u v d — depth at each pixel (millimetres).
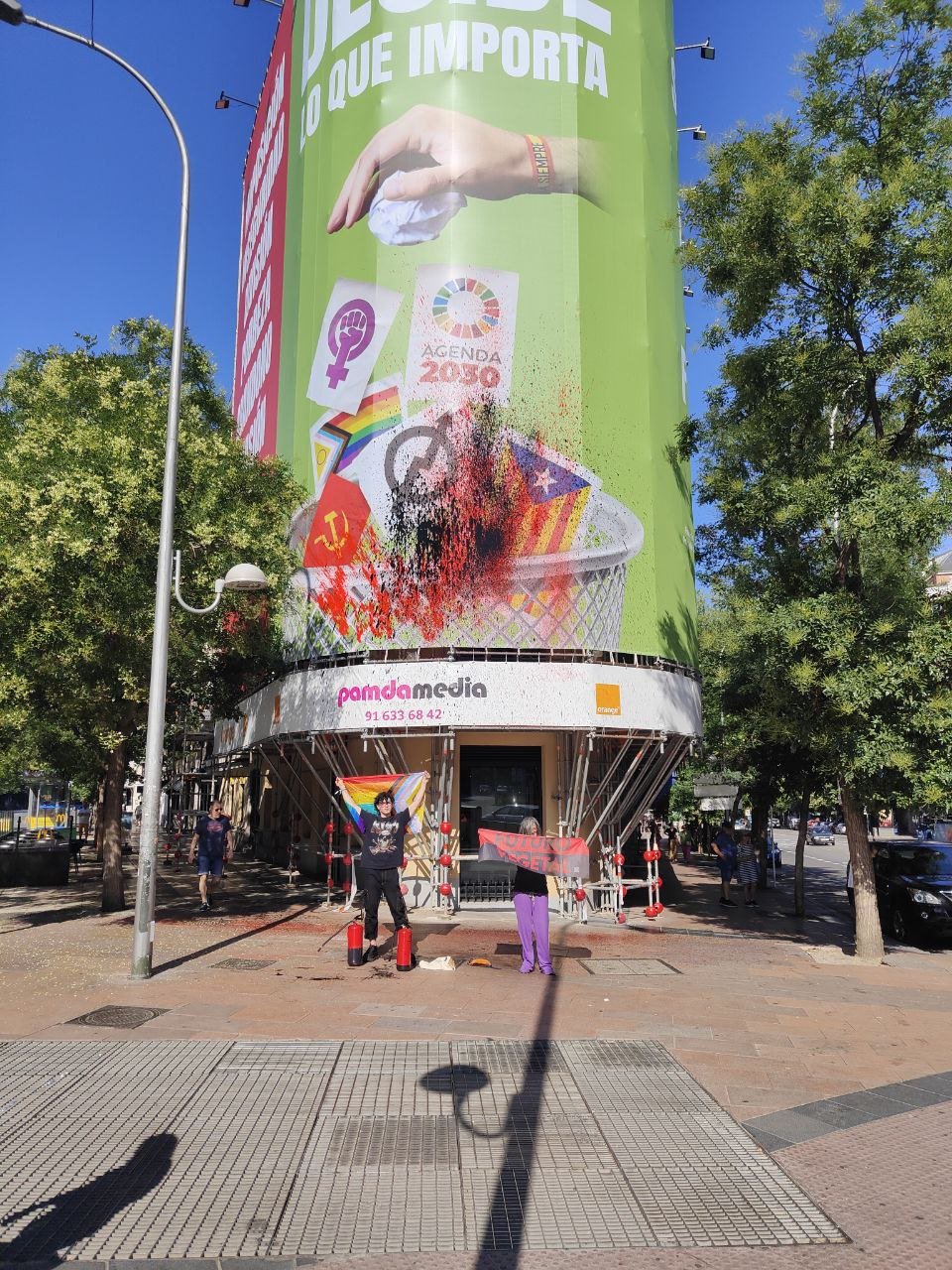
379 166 16188
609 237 16312
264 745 18328
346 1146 5141
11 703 13352
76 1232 4164
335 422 16109
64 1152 5023
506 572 14680
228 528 12992
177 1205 4449
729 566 13664
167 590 10234
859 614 11477
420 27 16297
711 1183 4758
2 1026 7566
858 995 9477
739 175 12594
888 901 15984
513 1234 4219
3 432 14328
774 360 12195
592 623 14812
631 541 15477
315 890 18875
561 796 15234
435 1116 5570
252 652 15289
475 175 15758
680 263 13648
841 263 11328
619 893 15055
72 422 13023
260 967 10148
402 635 14695
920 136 11820
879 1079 6531
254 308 25547
